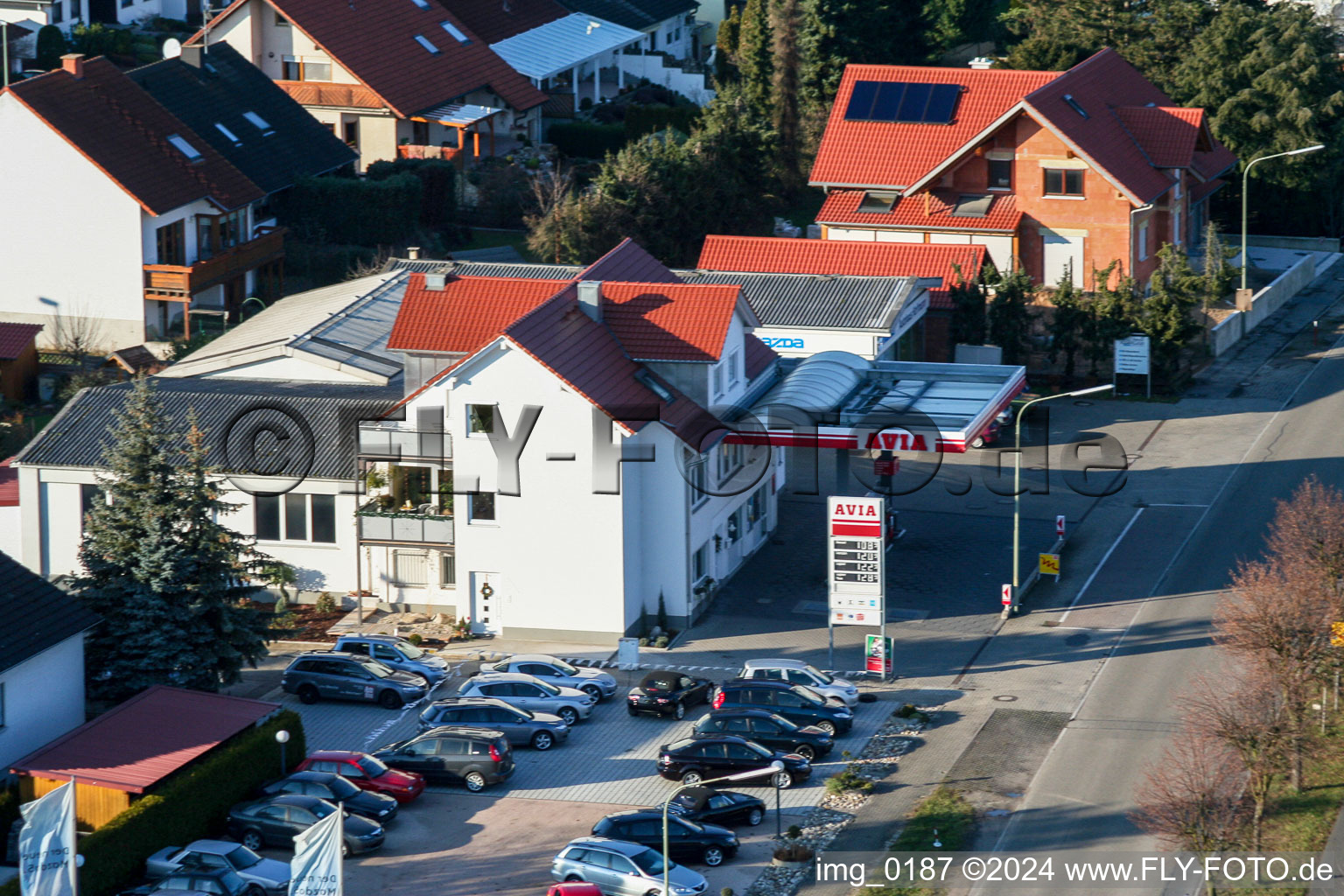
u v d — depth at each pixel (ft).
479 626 652.07
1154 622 652.07
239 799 515.50
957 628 655.35
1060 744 557.74
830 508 608.60
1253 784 483.51
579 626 641.40
